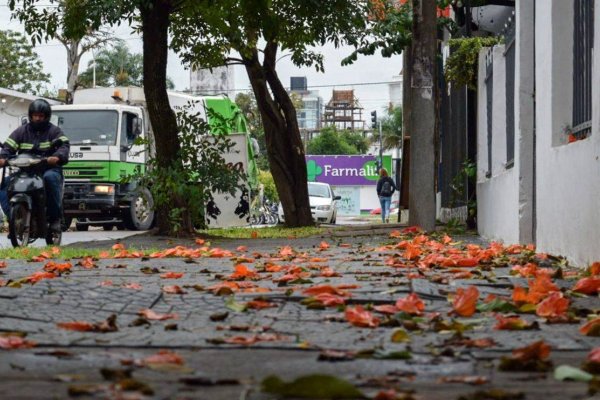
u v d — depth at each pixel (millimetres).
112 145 23781
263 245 14859
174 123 16844
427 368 4059
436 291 6895
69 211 23859
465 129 19844
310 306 6117
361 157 90125
